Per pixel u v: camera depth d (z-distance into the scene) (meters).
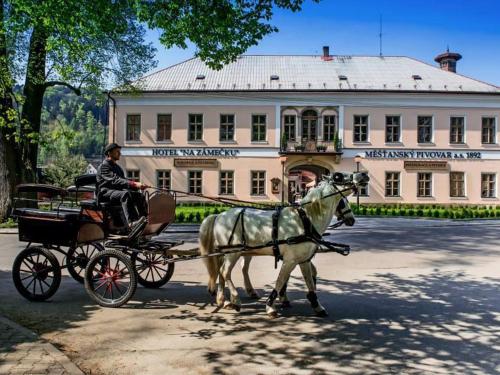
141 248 7.27
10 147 20.11
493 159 35.03
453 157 34.91
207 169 34.94
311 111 34.81
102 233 7.42
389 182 34.84
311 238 6.48
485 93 34.22
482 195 35.16
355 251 13.68
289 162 34.56
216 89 34.50
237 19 13.29
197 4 12.60
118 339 5.57
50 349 5.00
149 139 34.84
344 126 34.66
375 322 6.36
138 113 34.84
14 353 4.87
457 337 5.75
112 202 7.29
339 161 34.22
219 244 6.96
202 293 8.00
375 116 34.69
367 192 34.75
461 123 35.06
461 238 17.25
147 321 6.30
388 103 34.62
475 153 34.97
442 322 6.39
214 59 14.40
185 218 22.34
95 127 136.12
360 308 7.12
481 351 5.27
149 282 8.39
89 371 4.62
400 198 34.72
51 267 7.24
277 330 5.95
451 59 40.94
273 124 34.75
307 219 6.50
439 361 4.96
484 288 8.69
